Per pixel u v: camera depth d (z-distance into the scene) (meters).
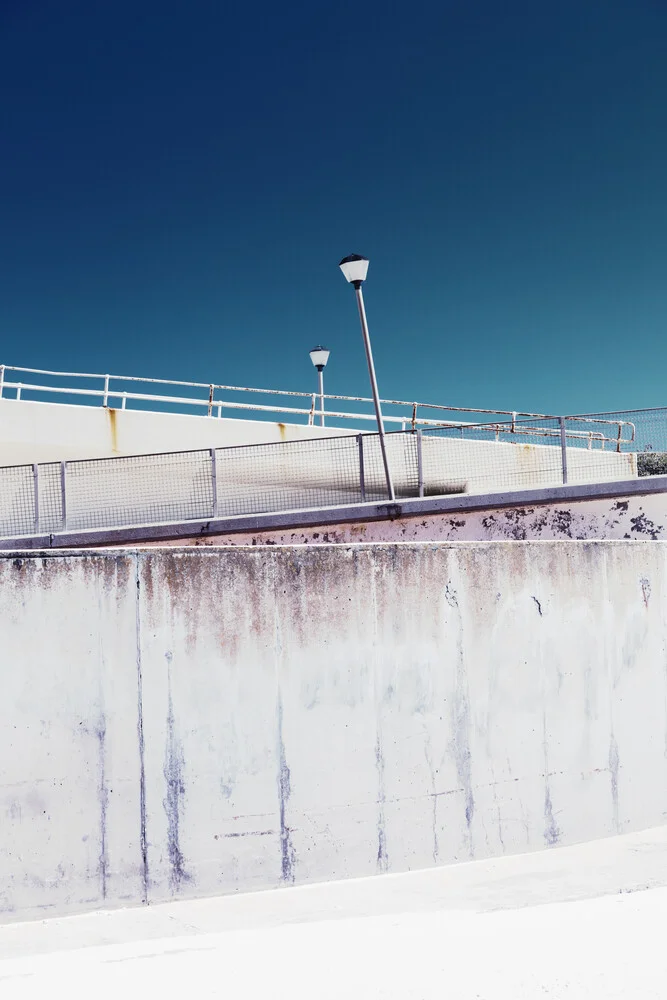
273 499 12.52
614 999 4.70
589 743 8.25
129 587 6.86
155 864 6.76
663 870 7.21
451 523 10.30
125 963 5.45
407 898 6.65
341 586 7.37
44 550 6.71
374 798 7.33
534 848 7.89
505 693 7.88
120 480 12.00
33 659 6.62
